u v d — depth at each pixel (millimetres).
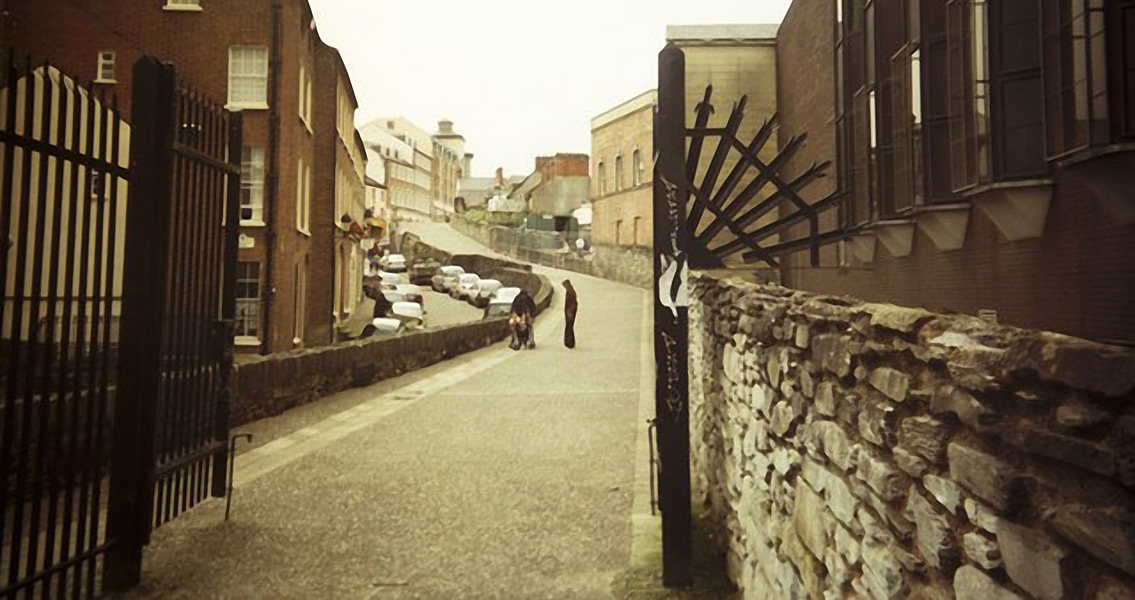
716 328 5371
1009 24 5613
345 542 5488
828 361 2406
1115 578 1067
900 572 1850
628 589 4492
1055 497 1199
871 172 10008
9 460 3574
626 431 9633
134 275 4566
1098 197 4641
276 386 10812
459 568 4969
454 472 7602
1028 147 5484
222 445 5895
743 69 20781
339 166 27938
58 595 3951
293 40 20500
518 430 9812
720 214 5641
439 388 13703
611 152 43844
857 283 11227
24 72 3621
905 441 1791
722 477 4949
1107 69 4367
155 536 5566
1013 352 1297
